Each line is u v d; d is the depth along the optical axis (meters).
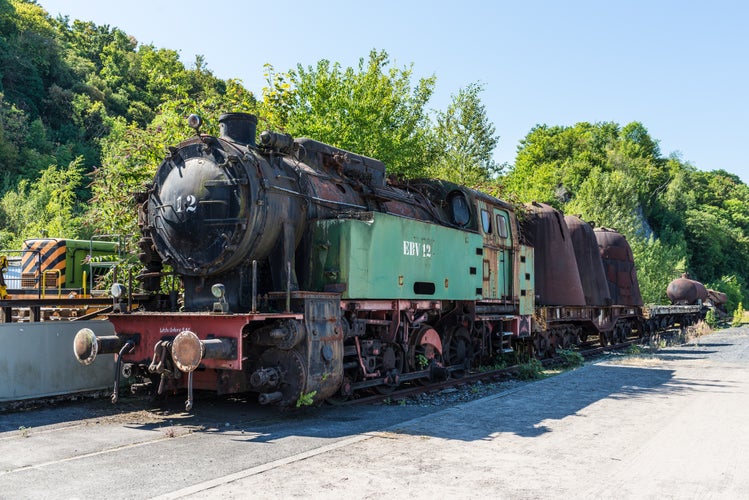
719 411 7.82
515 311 13.05
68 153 41.78
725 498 4.36
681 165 78.62
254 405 8.06
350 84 15.98
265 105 14.18
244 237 7.21
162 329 7.22
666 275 33.91
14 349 7.75
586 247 17.30
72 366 8.38
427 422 6.91
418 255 9.33
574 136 65.56
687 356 15.87
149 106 62.41
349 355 8.33
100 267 14.62
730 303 54.09
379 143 15.81
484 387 10.26
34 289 12.45
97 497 4.21
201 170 7.52
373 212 8.32
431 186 11.68
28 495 4.26
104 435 6.26
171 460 5.22
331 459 5.26
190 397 6.34
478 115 26.19
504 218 12.98
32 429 6.57
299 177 8.19
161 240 7.84
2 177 36.31
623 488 4.56
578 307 16.53
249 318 6.67
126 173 10.95
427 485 4.54
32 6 62.44
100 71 63.28
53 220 26.16
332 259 7.93
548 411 7.71
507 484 4.60
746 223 72.69
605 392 9.37
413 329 9.77
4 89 44.97
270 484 4.53
